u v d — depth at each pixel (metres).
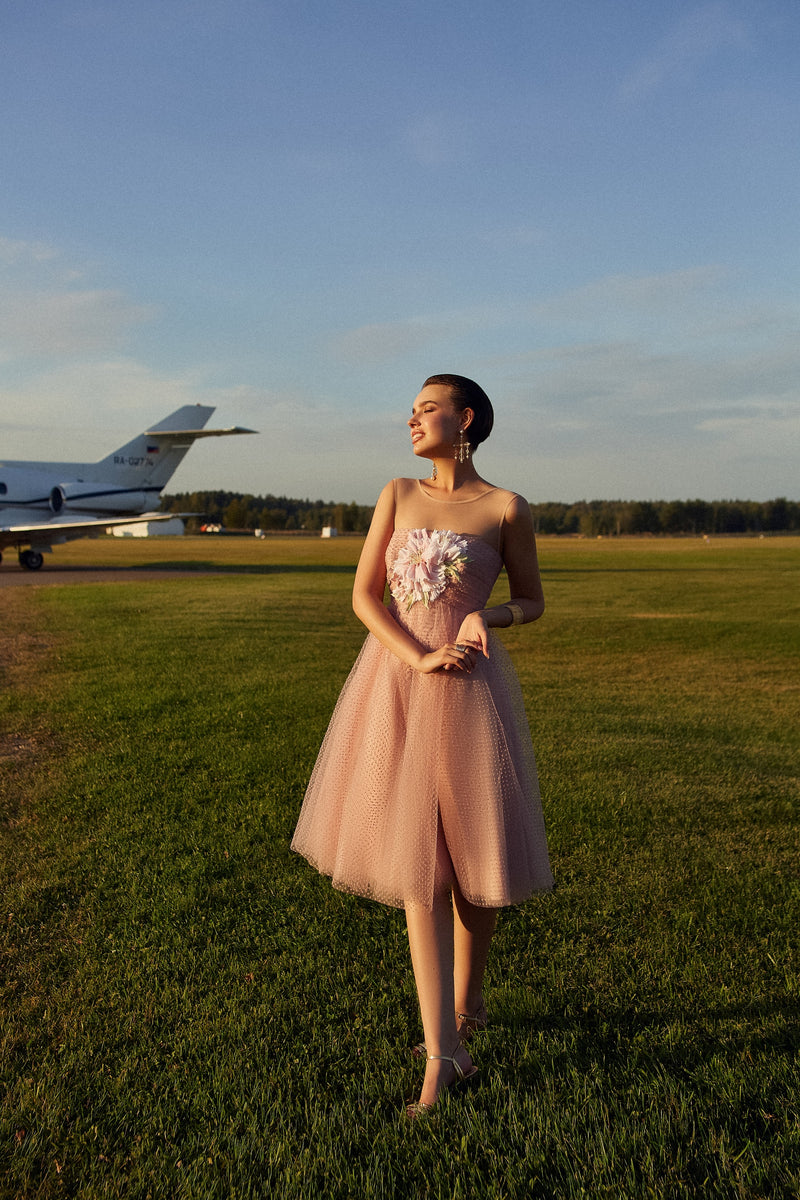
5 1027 2.12
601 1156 1.62
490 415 2.12
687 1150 1.65
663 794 4.38
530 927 2.77
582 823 3.88
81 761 4.86
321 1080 1.92
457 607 2.01
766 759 5.23
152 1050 2.02
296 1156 1.64
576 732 5.91
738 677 8.68
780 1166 1.58
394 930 2.71
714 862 3.40
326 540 90.94
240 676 7.82
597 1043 2.08
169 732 5.56
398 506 2.12
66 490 32.19
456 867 1.95
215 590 18.38
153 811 3.95
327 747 2.16
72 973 2.42
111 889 3.04
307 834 2.17
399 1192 1.55
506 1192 1.54
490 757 1.95
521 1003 2.25
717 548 58.88
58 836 3.62
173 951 2.54
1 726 5.80
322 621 12.91
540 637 11.87
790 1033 2.10
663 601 17.56
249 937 2.65
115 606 14.69
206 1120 1.75
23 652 9.41
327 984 2.34
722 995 2.30
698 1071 1.92
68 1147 1.67
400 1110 1.79
